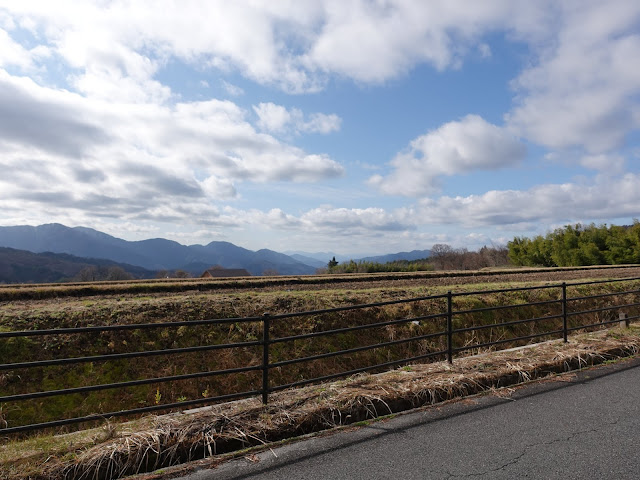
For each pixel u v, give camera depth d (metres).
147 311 10.06
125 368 8.30
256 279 23.03
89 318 9.48
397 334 10.71
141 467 3.52
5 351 8.02
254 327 9.85
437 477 3.14
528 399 4.95
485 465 3.32
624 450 3.55
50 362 3.74
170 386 8.23
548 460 3.38
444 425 4.20
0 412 6.95
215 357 9.00
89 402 7.57
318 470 3.31
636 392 5.16
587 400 4.88
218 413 4.33
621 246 47.59
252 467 3.40
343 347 10.02
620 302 14.91
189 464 3.49
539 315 13.01
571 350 6.75
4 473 3.19
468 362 6.21
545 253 57.84
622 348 7.08
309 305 11.27
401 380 5.33
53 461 3.38
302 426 4.21
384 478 3.14
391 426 4.21
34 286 19.08
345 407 4.47
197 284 18.77
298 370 9.20
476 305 12.45
